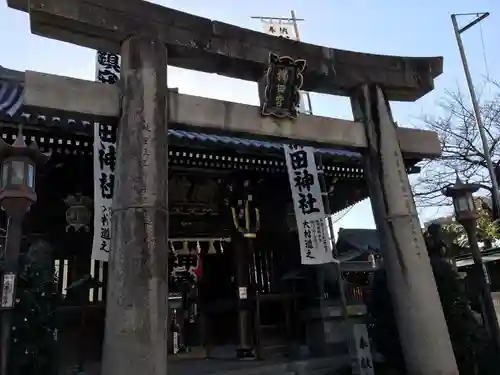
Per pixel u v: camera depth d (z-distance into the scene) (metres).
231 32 6.18
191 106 5.66
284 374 8.67
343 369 8.72
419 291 6.13
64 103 4.96
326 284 11.84
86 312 9.41
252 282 11.52
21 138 5.53
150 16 5.56
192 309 12.45
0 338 4.81
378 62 7.33
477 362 7.48
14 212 5.14
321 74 6.82
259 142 10.74
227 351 11.46
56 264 9.51
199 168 10.84
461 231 18.89
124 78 5.27
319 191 10.96
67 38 5.34
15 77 11.48
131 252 4.56
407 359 6.04
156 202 4.80
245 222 11.50
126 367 4.20
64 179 9.76
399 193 6.57
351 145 6.82
